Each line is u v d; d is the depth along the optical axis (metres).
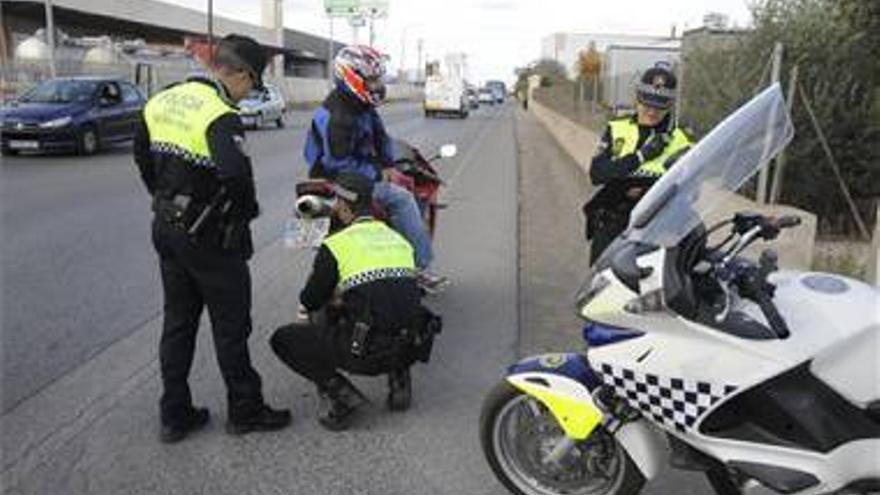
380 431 5.21
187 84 4.81
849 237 11.10
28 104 20.52
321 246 5.24
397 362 5.20
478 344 6.81
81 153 20.31
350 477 4.65
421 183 7.63
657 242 3.77
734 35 13.76
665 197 3.87
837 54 11.10
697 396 3.64
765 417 3.61
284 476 4.65
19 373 6.01
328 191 6.14
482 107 83.69
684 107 13.42
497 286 8.65
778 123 3.91
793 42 11.12
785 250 8.20
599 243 5.96
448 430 5.24
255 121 32.50
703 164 3.94
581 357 4.18
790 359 3.49
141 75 37.19
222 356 5.02
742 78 11.68
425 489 4.54
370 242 5.20
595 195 5.99
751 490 3.67
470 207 14.04
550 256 10.16
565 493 4.25
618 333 3.81
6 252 9.66
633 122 5.92
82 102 20.61
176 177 4.75
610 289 3.80
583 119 27.61
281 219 12.43
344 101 6.31
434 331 5.36
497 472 4.36
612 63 28.06
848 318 3.52
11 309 7.47
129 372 6.06
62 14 52.53
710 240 4.33
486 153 25.80
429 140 31.45
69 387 5.78
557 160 23.91
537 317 7.57
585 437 3.91
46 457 4.82
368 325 5.08
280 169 18.92
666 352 3.67
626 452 3.92
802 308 3.62
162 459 4.82
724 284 3.70
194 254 4.81
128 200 13.52
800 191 11.29
